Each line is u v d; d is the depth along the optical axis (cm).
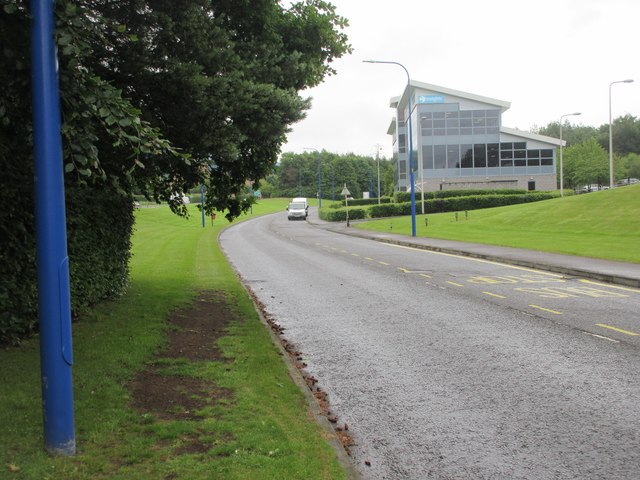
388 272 1761
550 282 1494
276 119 893
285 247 2959
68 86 462
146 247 2634
